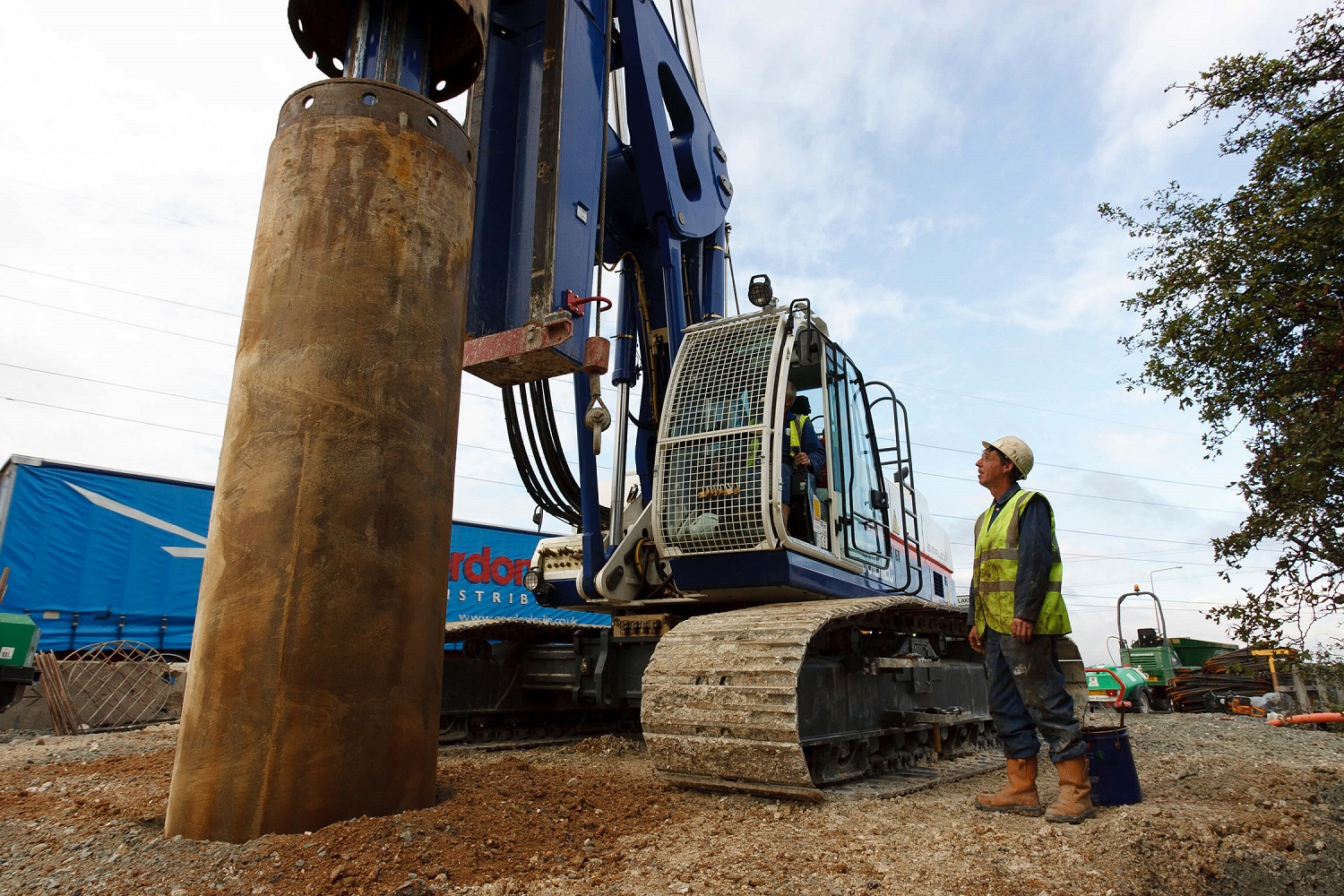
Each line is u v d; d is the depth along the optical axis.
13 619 9.62
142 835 3.32
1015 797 4.24
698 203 7.41
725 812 3.96
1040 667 4.09
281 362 3.52
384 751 3.37
